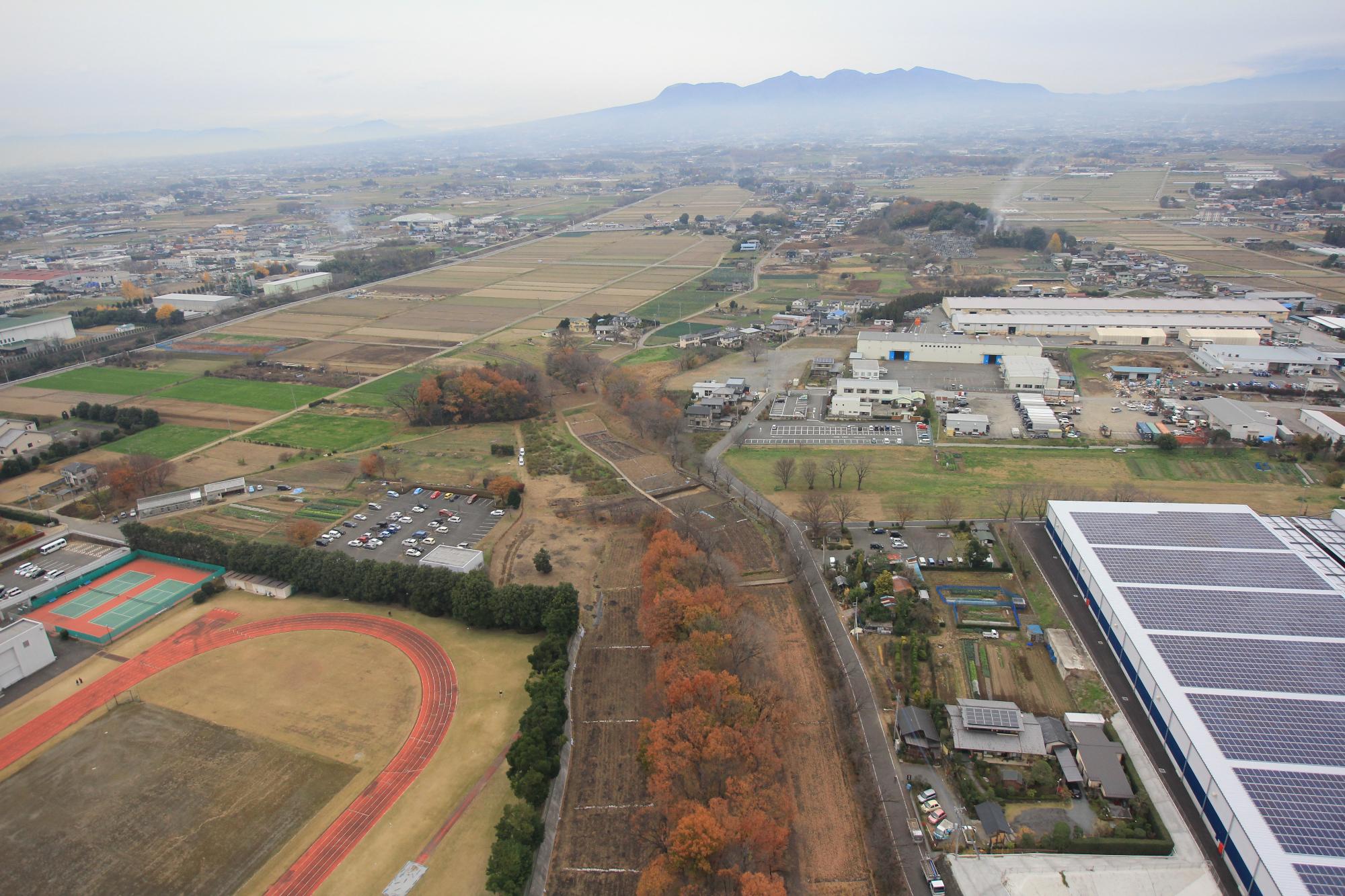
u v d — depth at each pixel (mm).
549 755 95062
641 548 149375
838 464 181250
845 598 130000
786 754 99062
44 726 107500
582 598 133375
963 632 121938
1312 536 134000
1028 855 85000
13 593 137000
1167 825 87625
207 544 147625
